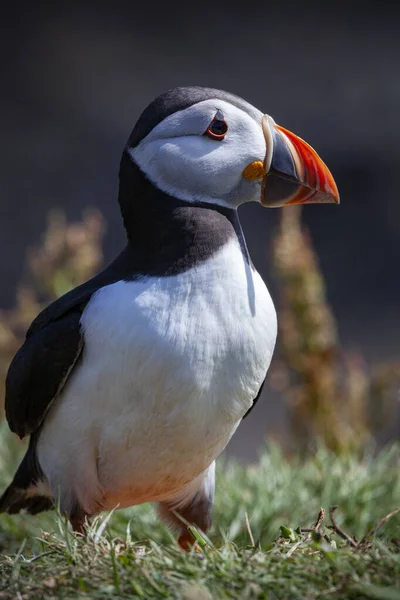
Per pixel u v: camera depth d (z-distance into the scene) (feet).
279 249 43.68
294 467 37.70
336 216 90.53
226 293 24.79
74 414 25.64
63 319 25.54
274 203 26.40
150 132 25.70
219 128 25.43
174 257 24.97
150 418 25.04
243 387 25.43
